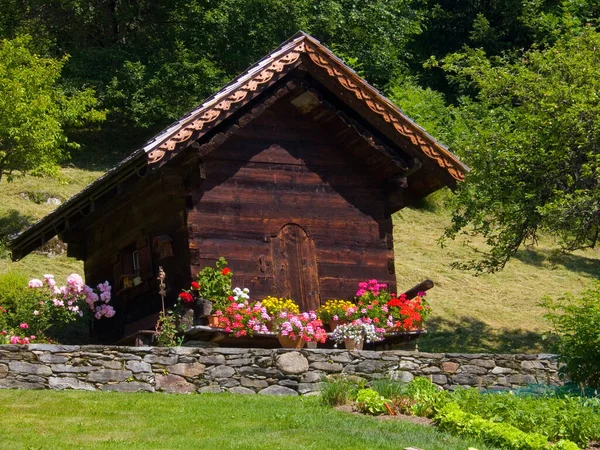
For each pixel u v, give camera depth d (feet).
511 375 54.49
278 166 59.36
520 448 39.01
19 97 76.69
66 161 100.17
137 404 44.32
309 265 58.85
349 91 58.44
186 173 56.85
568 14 83.20
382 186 62.13
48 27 114.01
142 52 115.14
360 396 44.21
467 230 101.71
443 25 144.87
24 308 56.70
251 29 115.03
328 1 120.78
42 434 38.78
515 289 89.97
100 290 62.03
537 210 68.69
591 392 50.03
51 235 68.64
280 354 50.01
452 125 108.37
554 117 72.84
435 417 42.06
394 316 58.39
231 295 55.06
